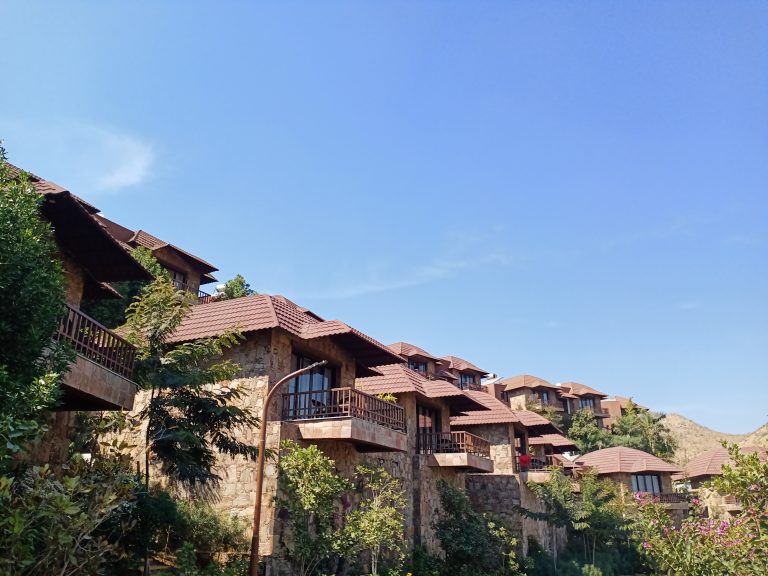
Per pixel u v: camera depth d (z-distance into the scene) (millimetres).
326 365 23062
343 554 17734
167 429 15945
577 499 41562
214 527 17375
